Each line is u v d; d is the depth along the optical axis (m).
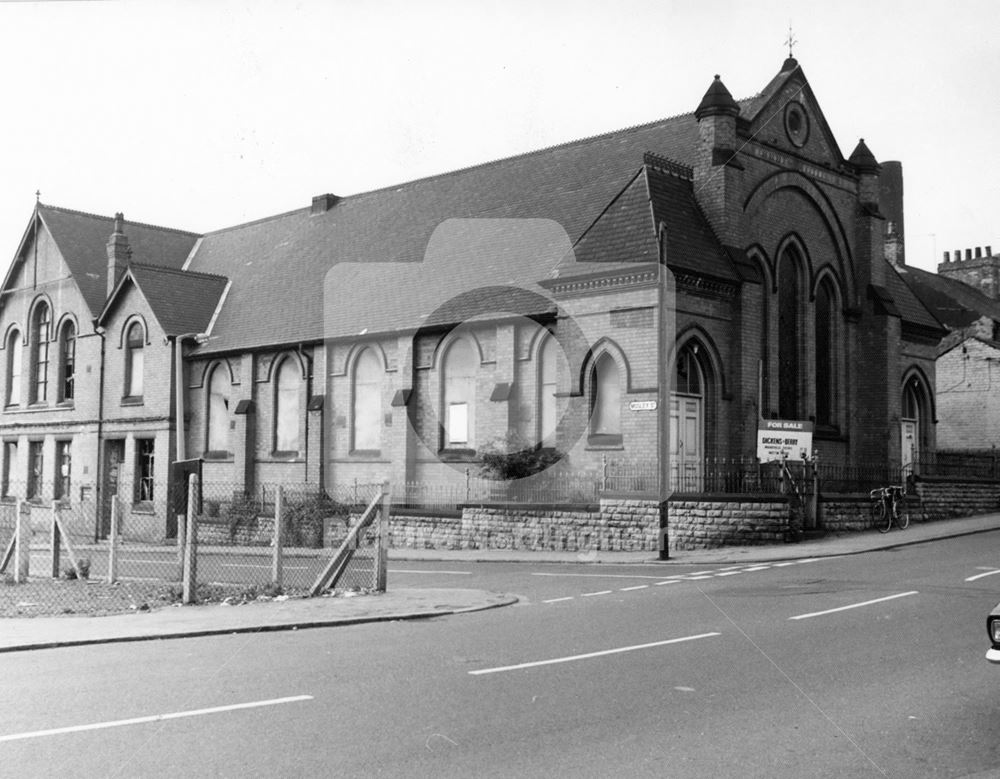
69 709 8.35
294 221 42.16
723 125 28.33
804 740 7.36
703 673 9.61
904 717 8.00
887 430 32.41
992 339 43.28
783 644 11.05
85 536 37.06
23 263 44.09
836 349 32.41
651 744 7.23
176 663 10.53
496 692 8.89
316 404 31.83
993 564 18.89
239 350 34.88
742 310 27.38
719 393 26.91
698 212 28.06
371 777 6.49
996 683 9.13
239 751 7.07
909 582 16.34
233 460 34.75
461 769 6.66
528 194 32.50
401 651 11.13
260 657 10.84
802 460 26.31
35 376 43.03
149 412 36.88
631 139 32.41
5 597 16.70
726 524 23.97
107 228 44.41
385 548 17.38
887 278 35.94
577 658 10.45
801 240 30.86
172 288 38.31
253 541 31.02
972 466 35.09
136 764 6.78
